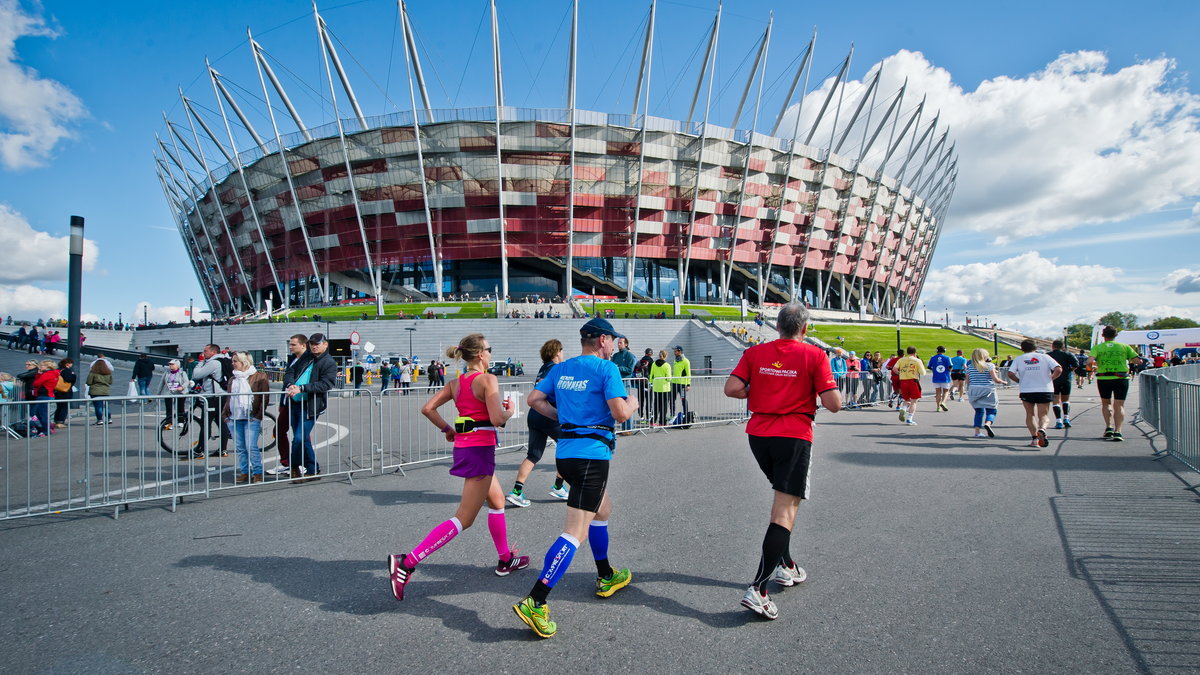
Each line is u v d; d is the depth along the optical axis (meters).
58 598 3.75
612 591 3.67
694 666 2.77
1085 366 28.95
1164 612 3.23
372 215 65.94
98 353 29.61
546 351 6.59
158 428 6.42
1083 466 7.65
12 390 13.49
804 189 76.69
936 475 7.30
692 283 78.56
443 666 2.81
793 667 2.75
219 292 86.25
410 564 3.58
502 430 11.37
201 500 6.61
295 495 6.81
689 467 8.26
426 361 49.16
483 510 6.06
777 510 3.52
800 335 3.86
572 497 3.39
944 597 3.54
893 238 91.06
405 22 56.62
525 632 3.19
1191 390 7.23
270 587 3.92
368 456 9.77
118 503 6.05
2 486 7.56
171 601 3.69
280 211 69.94
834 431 11.95
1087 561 4.08
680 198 69.06
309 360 7.79
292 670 2.79
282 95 65.25
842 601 3.53
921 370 13.18
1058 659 2.76
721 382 15.30
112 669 2.80
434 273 68.88
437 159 63.91
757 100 66.62
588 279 74.25
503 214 63.81
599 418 3.56
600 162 66.38
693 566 4.19
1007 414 15.07
